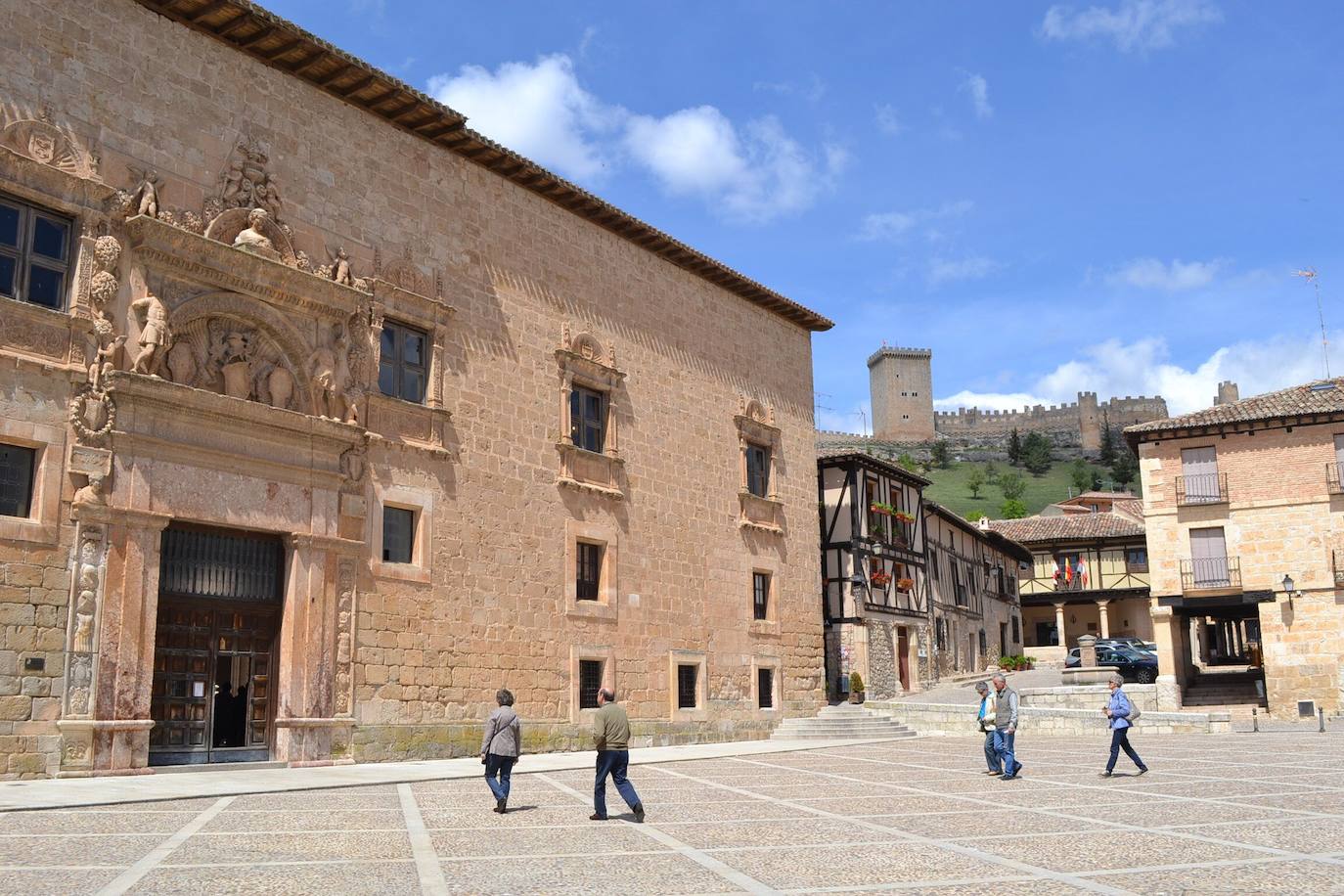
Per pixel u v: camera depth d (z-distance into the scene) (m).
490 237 24.14
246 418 18.41
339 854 9.92
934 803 14.53
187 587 17.86
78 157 16.91
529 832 11.52
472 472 22.73
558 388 25.25
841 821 12.64
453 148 23.44
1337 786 16.08
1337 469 35.81
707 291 31.08
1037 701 34.34
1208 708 37.31
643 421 27.83
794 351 34.69
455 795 15.18
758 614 31.44
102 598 16.34
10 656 15.34
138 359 17.00
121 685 16.41
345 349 20.41
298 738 18.69
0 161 15.88
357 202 21.27
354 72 20.61
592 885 8.47
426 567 21.41
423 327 22.20
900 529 43.84
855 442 150.62
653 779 18.22
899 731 32.31
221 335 18.62
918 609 44.41
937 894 8.15
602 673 25.33
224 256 18.38
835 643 38.97
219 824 11.84
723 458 30.56
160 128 18.09
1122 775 18.64
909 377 153.50
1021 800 14.84
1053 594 65.94
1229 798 14.73
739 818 12.92
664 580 27.64
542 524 24.22
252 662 18.69
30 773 15.36
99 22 17.48
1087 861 9.70
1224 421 37.06
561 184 25.42
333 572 19.69
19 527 15.62
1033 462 139.12
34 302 16.31
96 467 16.50
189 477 17.66
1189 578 37.16
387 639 20.45
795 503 33.44
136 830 11.20
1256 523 36.56
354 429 20.14
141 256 17.41
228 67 19.33
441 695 21.27
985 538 56.12
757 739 29.98
